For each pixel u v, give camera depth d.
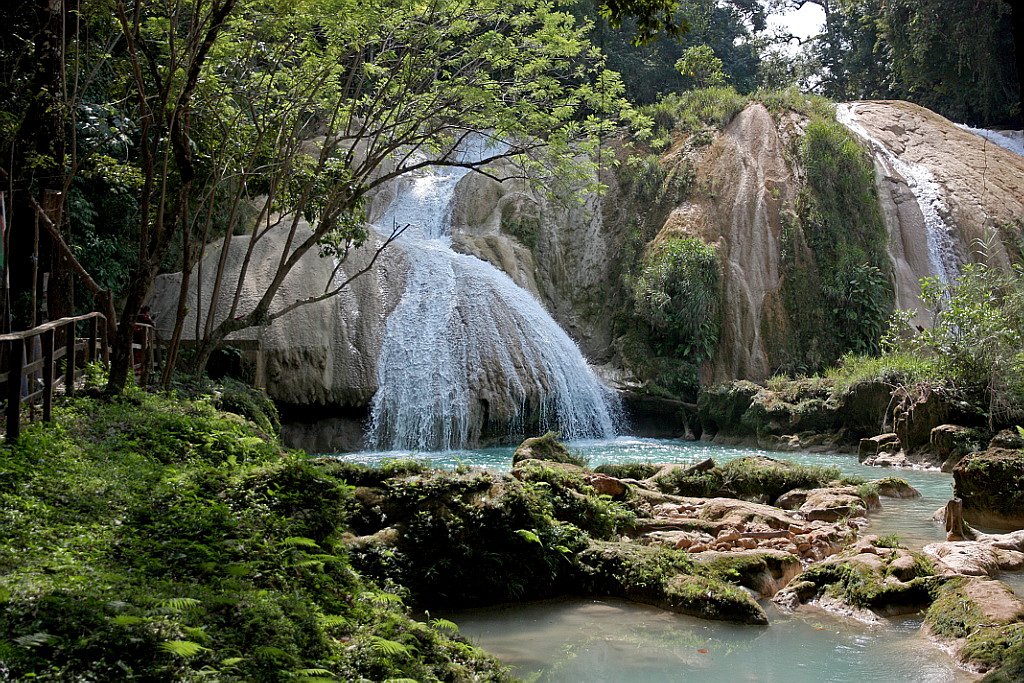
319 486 8.20
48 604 4.69
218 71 17.84
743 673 6.70
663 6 7.79
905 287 31.34
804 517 12.76
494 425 24.03
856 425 23.03
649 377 28.92
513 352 24.84
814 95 36.59
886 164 34.78
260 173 18.36
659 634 7.77
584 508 10.54
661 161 34.25
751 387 26.02
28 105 14.19
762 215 31.59
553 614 8.48
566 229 33.44
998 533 12.16
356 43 16.50
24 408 10.19
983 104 42.91
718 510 11.90
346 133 18.28
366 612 6.58
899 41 43.78
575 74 19.06
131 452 9.28
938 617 7.65
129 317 12.52
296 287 24.02
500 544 9.04
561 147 18.06
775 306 30.38
